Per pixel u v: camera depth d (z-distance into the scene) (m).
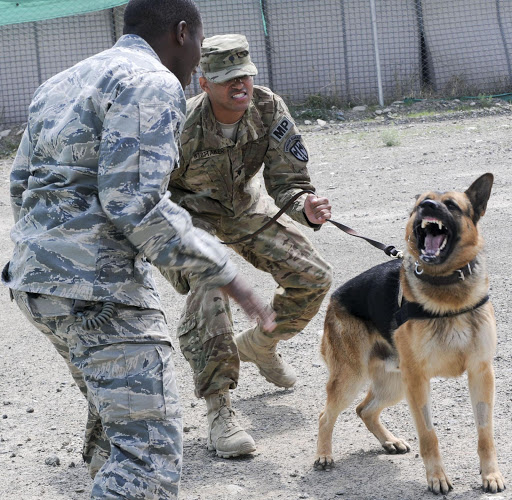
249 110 4.76
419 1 17.58
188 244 2.74
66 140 2.86
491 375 4.11
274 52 17.47
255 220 4.97
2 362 6.44
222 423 4.63
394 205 10.09
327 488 4.17
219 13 17.19
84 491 4.30
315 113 16.91
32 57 16.98
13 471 4.58
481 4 17.55
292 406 5.34
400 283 4.28
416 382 4.16
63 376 6.10
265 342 5.26
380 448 4.69
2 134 16.80
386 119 16.27
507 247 8.20
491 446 4.06
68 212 2.85
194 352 4.64
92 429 3.55
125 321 2.89
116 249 2.87
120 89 2.82
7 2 15.49
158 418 2.91
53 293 2.83
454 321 4.04
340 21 17.42
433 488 4.00
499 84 17.52
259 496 4.11
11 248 9.72
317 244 8.90
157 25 3.15
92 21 17.03
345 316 4.63
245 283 2.83
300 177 4.88
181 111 2.90
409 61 17.69
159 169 2.75
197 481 4.32
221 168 4.79
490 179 4.17
